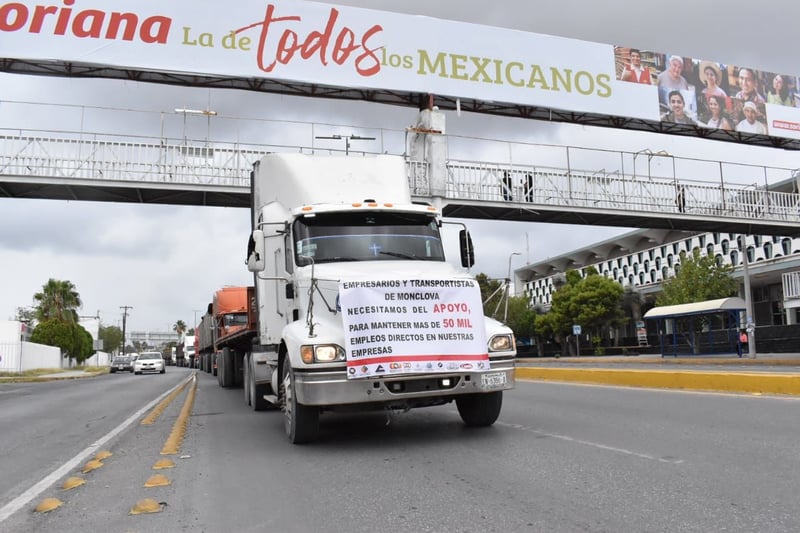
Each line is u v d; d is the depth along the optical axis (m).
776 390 10.73
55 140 19.03
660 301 49.44
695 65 26.59
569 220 25.38
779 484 5.00
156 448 8.04
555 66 24.02
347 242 8.19
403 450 7.09
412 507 4.80
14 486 6.19
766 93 27.97
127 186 19.41
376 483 5.61
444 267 8.23
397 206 8.54
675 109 25.84
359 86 21.34
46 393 20.33
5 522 4.84
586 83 24.39
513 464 6.13
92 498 5.52
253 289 12.45
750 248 53.88
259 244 8.88
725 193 26.72
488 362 7.09
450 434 8.01
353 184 9.21
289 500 5.16
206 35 20.28
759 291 55.44
